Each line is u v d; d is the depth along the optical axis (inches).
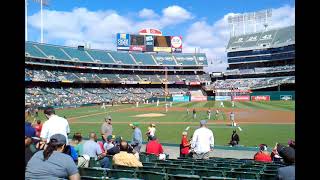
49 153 197.8
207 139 542.3
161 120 2098.9
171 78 5398.6
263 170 395.5
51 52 4399.6
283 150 222.1
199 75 5605.3
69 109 3346.5
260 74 5128.0
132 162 394.9
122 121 2080.5
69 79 4325.8
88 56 4847.4
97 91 4611.2
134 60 5305.1
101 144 566.9
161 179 310.5
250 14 5639.8
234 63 5684.1
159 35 5536.4
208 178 284.8
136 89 5027.1
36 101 3435.0
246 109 2844.5
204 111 2733.8
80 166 382.9
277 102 3742.6
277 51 5108.3
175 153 880.9
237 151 886.4
